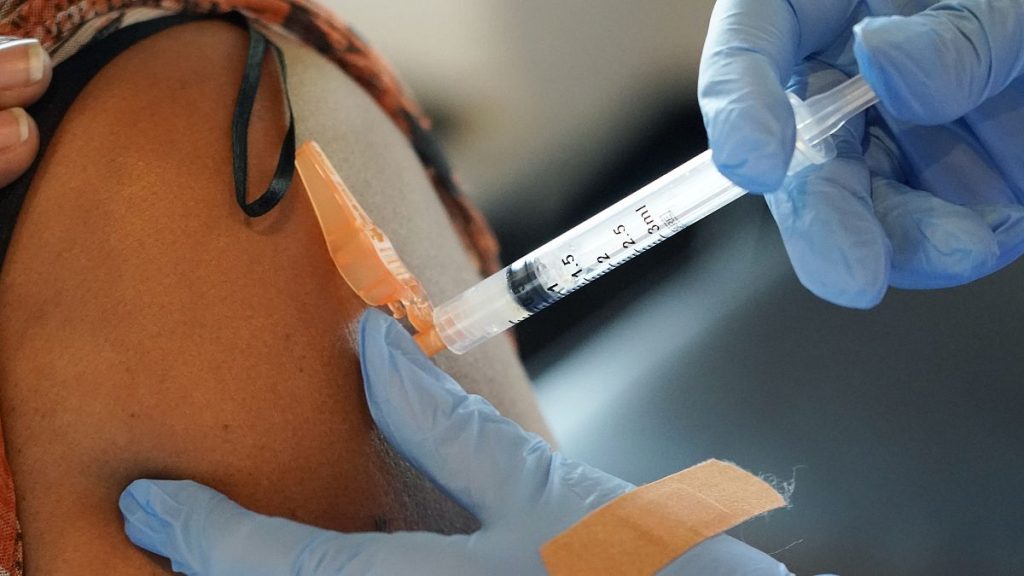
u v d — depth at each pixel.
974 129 0.53
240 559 0.48
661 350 0.61
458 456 0.50
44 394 0.48
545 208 0.67
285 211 0.51
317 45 0.55
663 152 0.67
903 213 0.52
